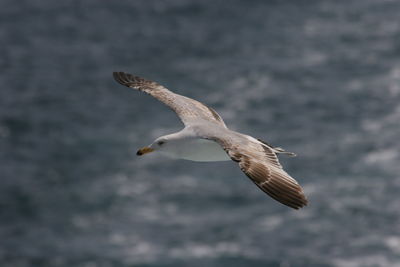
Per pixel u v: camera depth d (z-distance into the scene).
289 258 38.38
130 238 40.78
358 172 46.31
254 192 44.62
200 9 81.38
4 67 67.75
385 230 40.38
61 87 62.69
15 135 53.66
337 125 53.19
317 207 42.75
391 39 70.25
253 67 65.25
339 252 38.75
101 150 50.84
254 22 77.06
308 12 78.56
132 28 77.44
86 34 76.31
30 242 40.97
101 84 63.28
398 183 44.75
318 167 47.19
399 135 51.00
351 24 74.62
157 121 54.97
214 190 44.97
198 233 40.81
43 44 73.94
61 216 43.34
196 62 67.62
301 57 67.19
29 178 47.53
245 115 55.66
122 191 45.44
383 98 57.53
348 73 62.94
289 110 56.19
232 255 38.72
